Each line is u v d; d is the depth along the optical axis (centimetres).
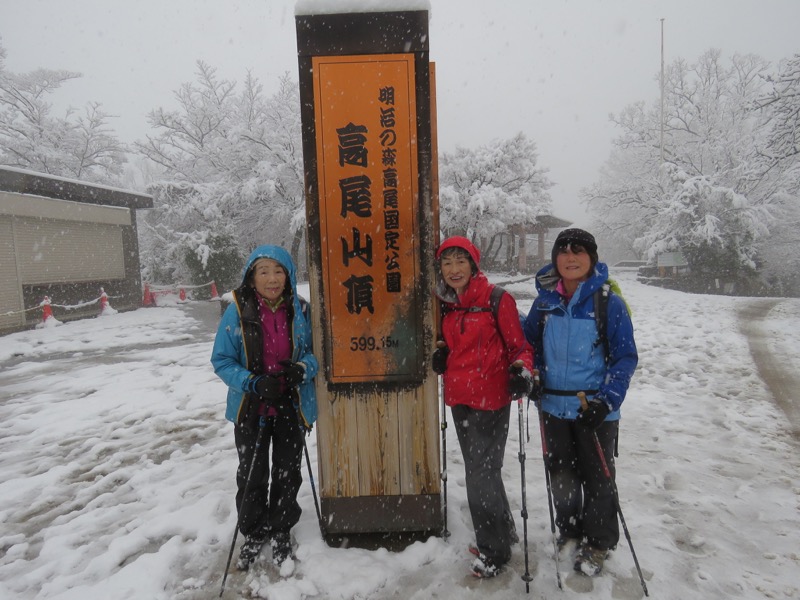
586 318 235
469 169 1956
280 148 2242
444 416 267
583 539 247
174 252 2275
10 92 2398
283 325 253
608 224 3291
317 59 254
